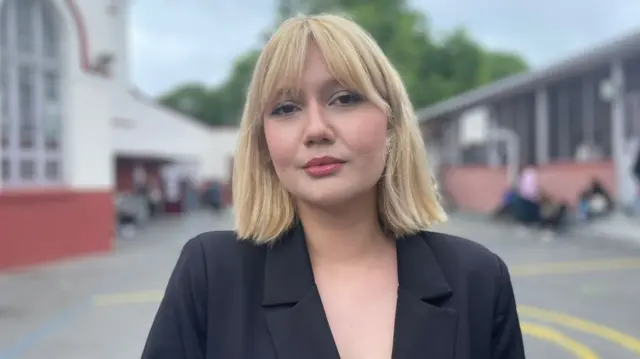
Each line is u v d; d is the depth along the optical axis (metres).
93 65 11.28
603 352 5.06
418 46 34.94
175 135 24.88
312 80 1.25
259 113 1.34
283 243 1.32
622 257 9.87
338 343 1.25
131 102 23.20
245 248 1.34
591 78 14.94
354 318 1.27
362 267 1.34
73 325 6.19
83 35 10.93
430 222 1.42
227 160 33.12
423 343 1.24
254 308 1.27
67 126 10.92
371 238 1.36
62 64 10.78
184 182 26.05
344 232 1.33
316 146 1.25
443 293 1.29
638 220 12.23
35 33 10.26
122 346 5.46
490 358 1.35
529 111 17.91
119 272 9.40
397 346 1.23
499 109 19.77
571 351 5.09
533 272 8.58
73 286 8.29
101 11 11.55
